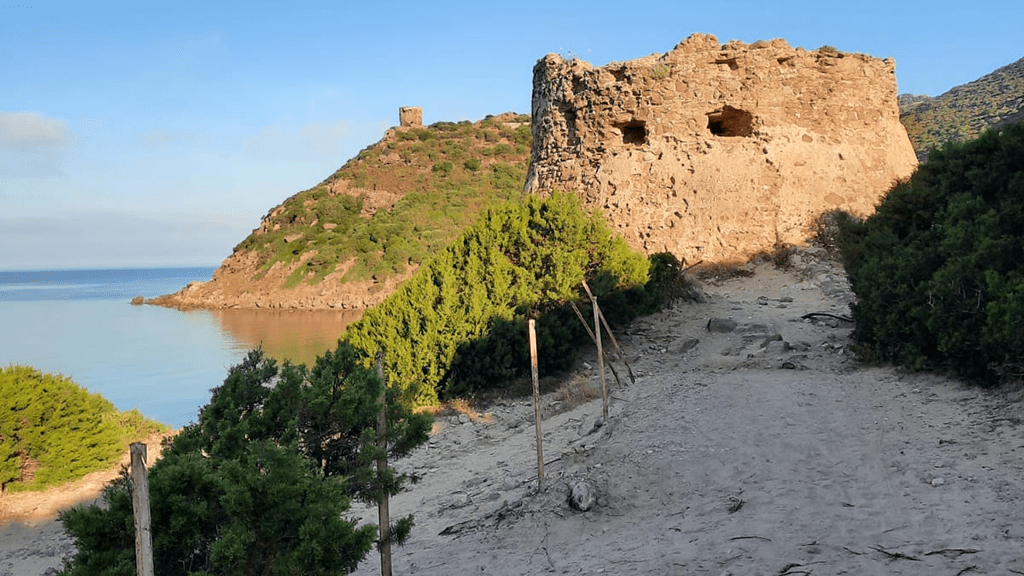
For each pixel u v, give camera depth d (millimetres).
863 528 6957
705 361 15711
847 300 19312
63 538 13156
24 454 15922
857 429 9984
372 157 97250
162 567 6152
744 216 23531
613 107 24938
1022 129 14672
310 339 48500
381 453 7379
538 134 27531
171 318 67312
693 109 24422
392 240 75500
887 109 25312
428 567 8312
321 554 5840
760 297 20859
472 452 14055
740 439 10141
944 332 11547
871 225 17109
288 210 87062
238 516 5918
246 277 78812
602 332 18688
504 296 18234
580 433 12734
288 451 6344
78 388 17547
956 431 9344
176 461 6359
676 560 6875
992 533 6383
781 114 24375
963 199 14016
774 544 6840
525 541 8562
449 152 96562
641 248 23703
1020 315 10070
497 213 19625
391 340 17547
